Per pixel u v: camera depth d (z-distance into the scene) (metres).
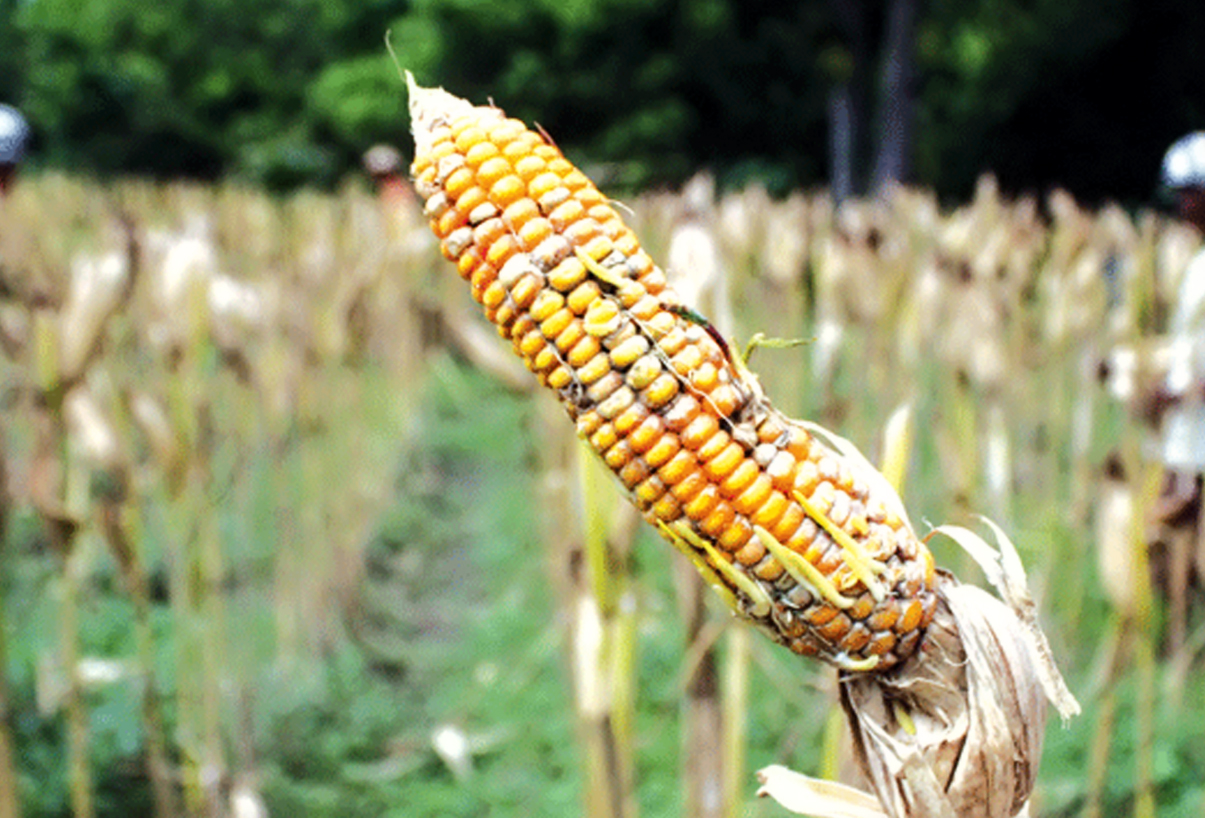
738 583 1.12
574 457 2.78
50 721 3.72
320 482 5.10
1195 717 3.88
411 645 5.04
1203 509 3.44
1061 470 5.89
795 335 5.58
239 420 5.03
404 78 1.16
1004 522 4.09
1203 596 3.97
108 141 33.00
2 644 2.72
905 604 1.15
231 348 4.03
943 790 1.20
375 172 8.89
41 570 5.02
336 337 5.26
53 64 32.78
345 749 4.08
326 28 27.88
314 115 27.97
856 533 1.12
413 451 7.61
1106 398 5.96
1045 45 21.38
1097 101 21.80
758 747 3.84
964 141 23.05
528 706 4.29
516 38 23.25
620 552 1.89
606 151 23.17
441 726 4.28
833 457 1.16
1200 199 3.92
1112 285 5.94
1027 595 1.22
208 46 32.47
